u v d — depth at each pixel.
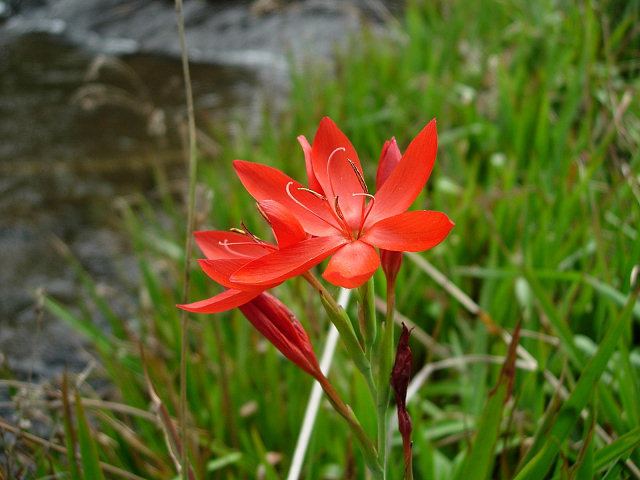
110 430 0.30
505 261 0.39
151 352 0.36
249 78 0.88
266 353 0.33
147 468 0.29
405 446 0.16
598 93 0.43
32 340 0.45
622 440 0.21
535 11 0.60
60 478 0.26
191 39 0.99
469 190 0.41
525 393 0.29
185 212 0.53
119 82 0.88
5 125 0.77
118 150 0.71
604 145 0.36
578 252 0.36
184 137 0.57
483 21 0.71
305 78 0.68
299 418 0.30
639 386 0.26
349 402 0.29
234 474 0.31
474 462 0.21
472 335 0.35
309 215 0.18
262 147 0.59
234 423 0.31
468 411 0.30
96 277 0.51
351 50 0.69
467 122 0.51
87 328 0.34
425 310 0.38
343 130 0.57
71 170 0.67
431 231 0.16
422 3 0.85
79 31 1.06
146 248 0.52
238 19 1.02
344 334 0.17
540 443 0.21
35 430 0.31
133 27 1.04
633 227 0.35
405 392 0.16
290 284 0.36
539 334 0.31
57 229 0.58
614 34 0.50
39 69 0.92
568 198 0.37
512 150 0.47
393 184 0.18
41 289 0.30
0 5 1.12
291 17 1.00
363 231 0.17
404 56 0.68
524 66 0.56
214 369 0.35
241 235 0.19
